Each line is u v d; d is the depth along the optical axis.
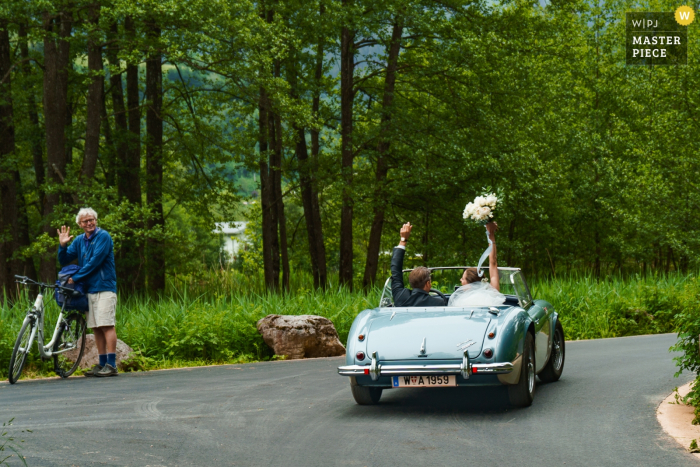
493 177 24.73
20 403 7.17
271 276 25.31
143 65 25.34
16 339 9.44
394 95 26.81
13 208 23.03
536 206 25.73
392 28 24.50
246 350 11.72
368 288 18.80
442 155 24.44
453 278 7.91
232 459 4.86
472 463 4.66
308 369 9.80
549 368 7.91
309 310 13.49
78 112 26.08
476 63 22.95
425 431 5.64
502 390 7.49
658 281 19.36
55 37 17.44
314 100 26.98
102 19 16.41
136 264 24.48
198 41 16.67
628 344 12.70
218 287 23.89
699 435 5.35
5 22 19.38
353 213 27.73
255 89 18.98
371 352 6.09
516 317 6.34
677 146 28.12
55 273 18.50
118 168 23.77
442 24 22.84
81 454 5.01
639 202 27.64
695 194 26.64
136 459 4.87
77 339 9.48
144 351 11.04
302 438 5.48
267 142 25.61
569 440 5.25
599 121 31.72
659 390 7.39
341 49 24.95
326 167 27.06
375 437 5.47
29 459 4.88
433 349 5.96
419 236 30.34
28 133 22.78
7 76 20.92
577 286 18.03
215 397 7.41
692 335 6.27
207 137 24.28
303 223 35.09
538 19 25.27
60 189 18.12
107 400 7.27
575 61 27.03
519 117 24.72
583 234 32.81
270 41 18.19
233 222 27.58
